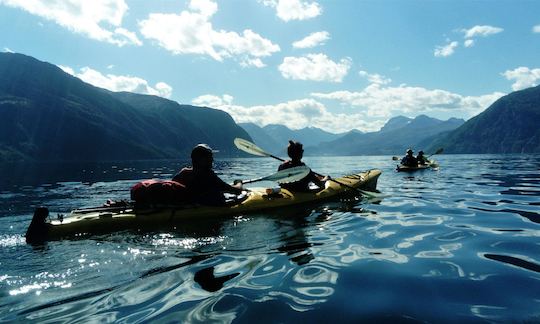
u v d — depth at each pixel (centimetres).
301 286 328
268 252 427
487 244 453
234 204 639
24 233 527
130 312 281
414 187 1105
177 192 578
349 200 783
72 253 417
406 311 277
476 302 289
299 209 673
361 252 426
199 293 315
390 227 545
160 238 479
